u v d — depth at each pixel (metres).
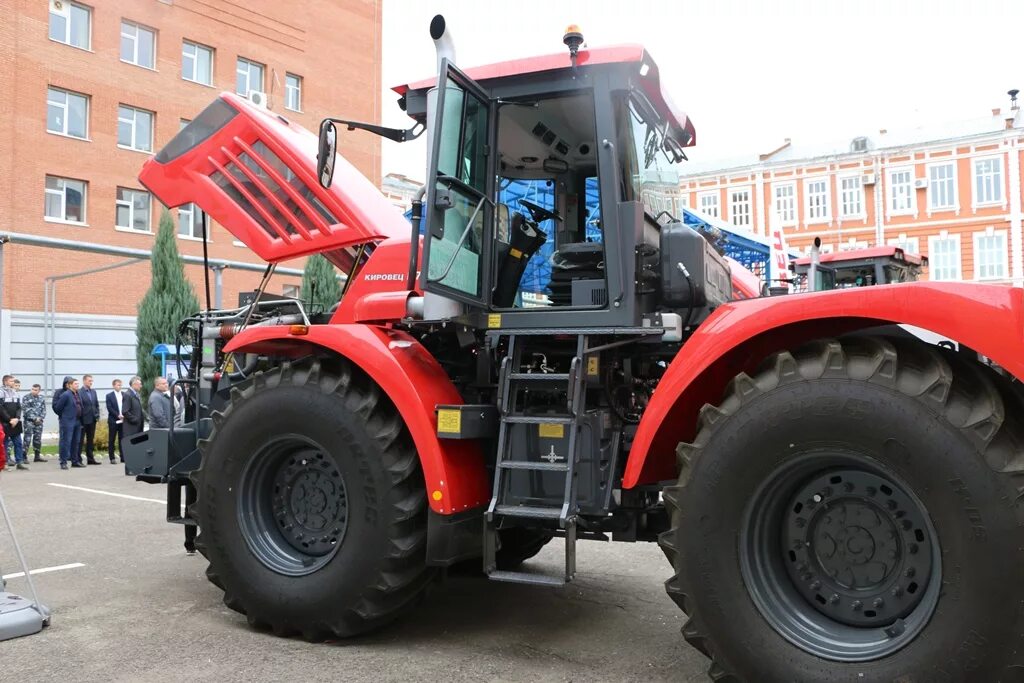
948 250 36.91
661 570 5.32
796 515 3.01
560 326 3.60
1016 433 2.63
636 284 3.52
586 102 3.76
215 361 5.38
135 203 25.17
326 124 3.80
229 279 25.80
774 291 4.27
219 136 5.03
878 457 2.73
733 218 41.31
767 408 2.93
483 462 3.84
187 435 5.11
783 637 2.87
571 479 3.36
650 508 3.85
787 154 43.03
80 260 23.44
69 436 12.84
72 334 23.08
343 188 4.81
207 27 27.39
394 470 3.67
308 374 3.93
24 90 22.56
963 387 2.72
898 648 2.67
